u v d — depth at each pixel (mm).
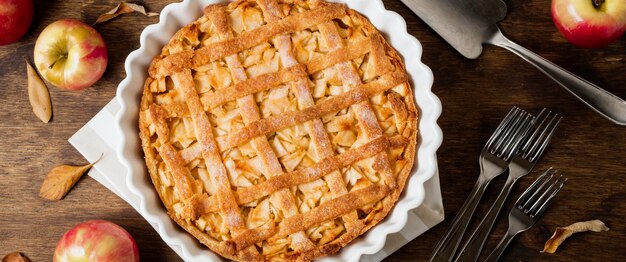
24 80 953
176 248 922
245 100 830
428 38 951
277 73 835
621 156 945
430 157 836
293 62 838
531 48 954
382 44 857
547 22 953
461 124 945
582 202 943
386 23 881
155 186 840
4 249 944
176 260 937
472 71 950
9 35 932
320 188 831
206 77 840
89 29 918
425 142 857
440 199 924
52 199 937
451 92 948
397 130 846
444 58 950
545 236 940
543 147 925
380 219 838
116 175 929
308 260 829
